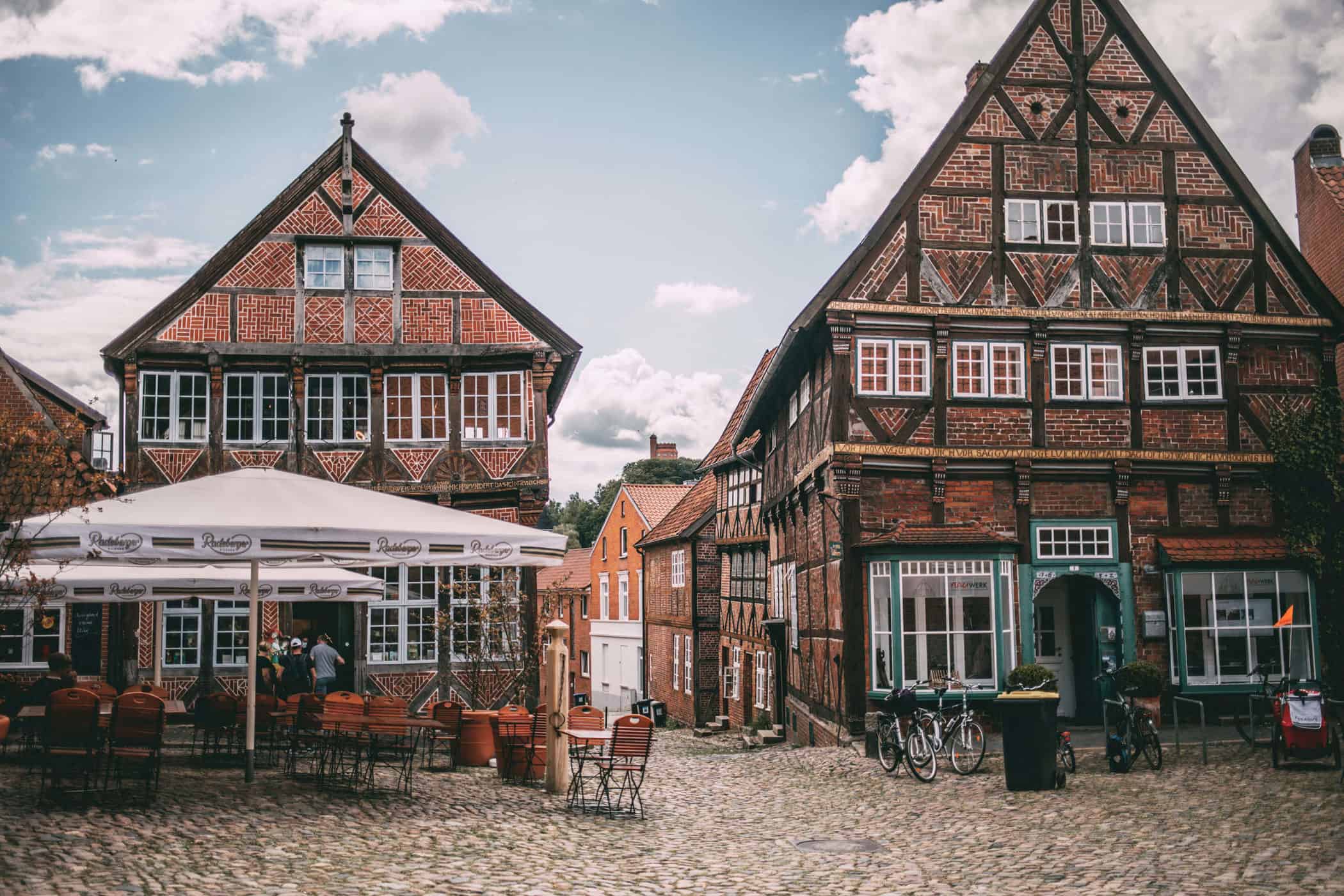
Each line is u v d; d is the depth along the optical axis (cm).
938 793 1308
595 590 4947
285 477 1169
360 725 1094
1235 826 987
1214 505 1898
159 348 2009
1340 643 1869
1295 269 1959
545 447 2080
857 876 870
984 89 1923
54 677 1236
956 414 1847
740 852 973
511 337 2102
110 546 956
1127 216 1934
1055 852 931
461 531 1097
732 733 2989
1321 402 1933
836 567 1842
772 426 2556
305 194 2092
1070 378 1891
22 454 1066
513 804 1120
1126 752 1354
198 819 905
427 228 2111
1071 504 1862
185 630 1984
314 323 2069
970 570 1752
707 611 3441
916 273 1866
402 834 921
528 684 1927
